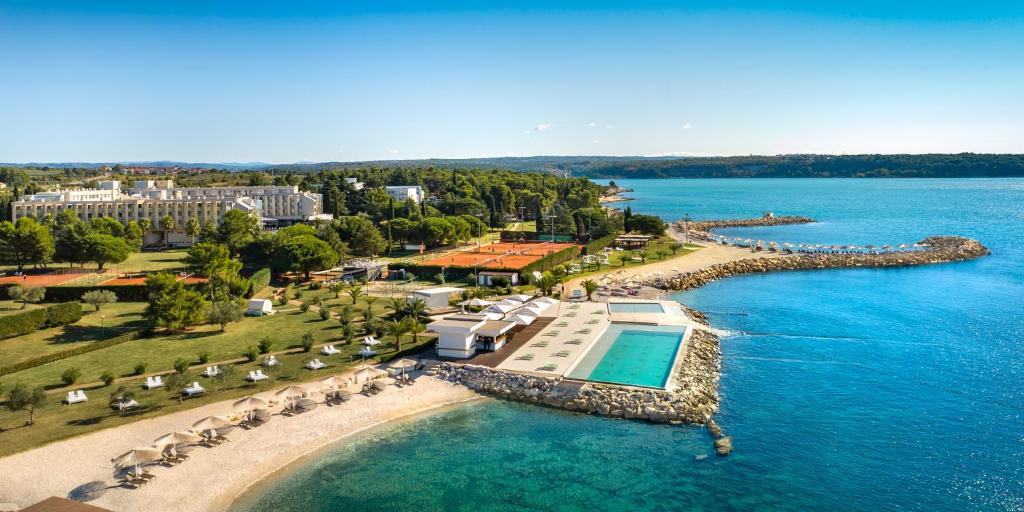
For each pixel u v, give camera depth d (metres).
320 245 177.38
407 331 112.69
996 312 137.62
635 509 63.38
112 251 180.75
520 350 108.81
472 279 171.62
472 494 66.06
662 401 85.75
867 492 66.12
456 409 87.06
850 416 83.75
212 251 144.88
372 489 66.81
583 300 153.88
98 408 83.44
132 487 65.38
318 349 110.25
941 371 100.12
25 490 63.81
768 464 71.75
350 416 83.50
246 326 126.81
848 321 132.25
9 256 179.50
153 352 108.50
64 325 123.62
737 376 99.06
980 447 74.81
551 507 63.75
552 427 81.50
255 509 62.97
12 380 93.44
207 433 76.50
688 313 138.25
